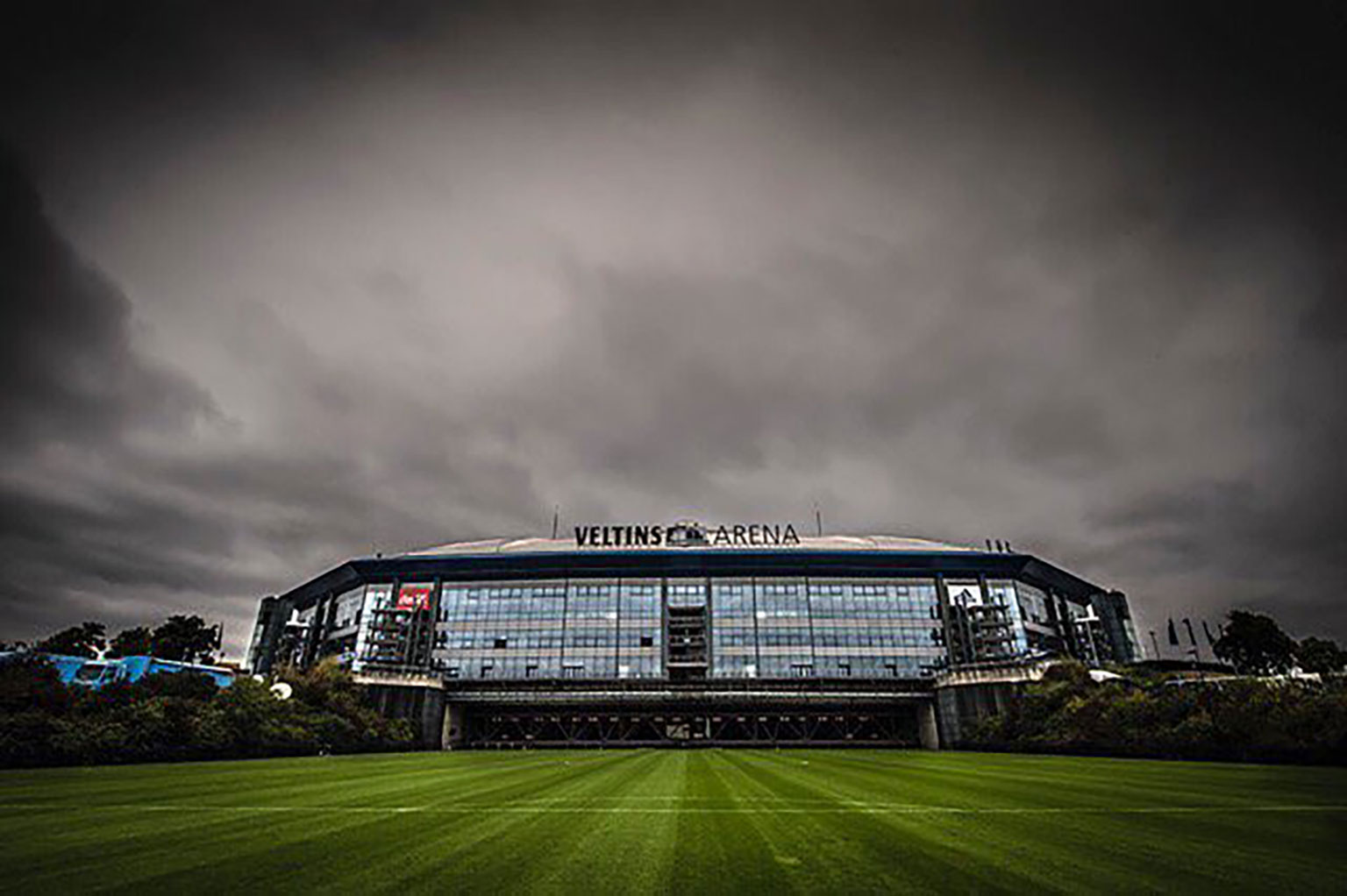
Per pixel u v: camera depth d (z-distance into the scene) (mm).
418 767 34438
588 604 98062
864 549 107062
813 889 8492
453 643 96812
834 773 29125
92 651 89562
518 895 8203
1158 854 10625
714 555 97750
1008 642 88438
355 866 9805
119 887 8656
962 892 8312
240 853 10750
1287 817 14602
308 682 62812
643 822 14055
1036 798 18578
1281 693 35375
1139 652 109875
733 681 79438
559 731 90625
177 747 37906
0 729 30359
